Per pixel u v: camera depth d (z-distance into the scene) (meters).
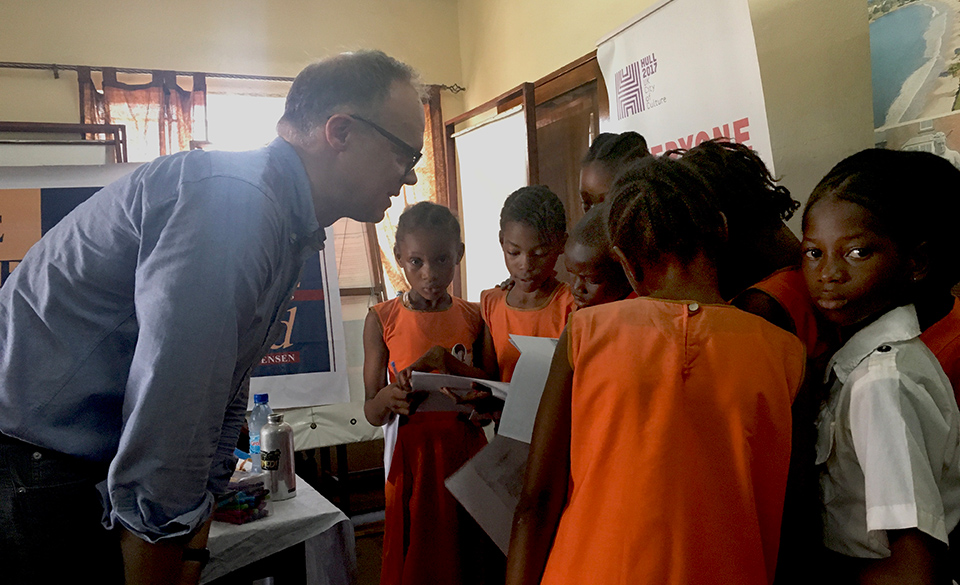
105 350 0.84
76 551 0.83
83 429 0.83
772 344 0.72
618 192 0.82
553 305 1.50
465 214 3.40
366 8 4.17
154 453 0.73
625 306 0.77
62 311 0.83
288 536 1.33
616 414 0.71
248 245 0.80
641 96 2.03
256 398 1.78
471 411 1.45
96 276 0.83
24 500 0.80
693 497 0.67
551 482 0.81
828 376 0.82
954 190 0.80
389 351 1.72
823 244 0.80
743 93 1.70
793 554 0.80
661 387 0.70
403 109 0.98
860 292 0.78
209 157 0.85
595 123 2.54
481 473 1.07
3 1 3.39
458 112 4.42
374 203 1.02
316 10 4.04
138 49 3.64
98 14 3.56
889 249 0.76
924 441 0.70
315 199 0.98
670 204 0.75
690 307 0.73
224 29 3.83
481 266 3.29
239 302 0.79
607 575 0.67
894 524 0.66
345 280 3.11
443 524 1.53
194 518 0.78
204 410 0.76
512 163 3.01
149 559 0.77
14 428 0.80
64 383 0.82
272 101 3.94
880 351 0.75
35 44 3.44
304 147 0.96
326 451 3.56
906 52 1.40
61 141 3.04
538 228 1.43
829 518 0.78
